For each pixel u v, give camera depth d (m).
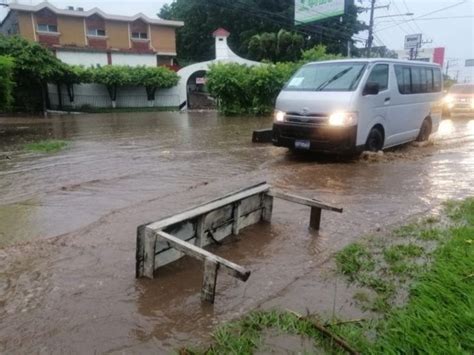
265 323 2.65
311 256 3.77
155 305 2.92
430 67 10.66
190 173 7.31
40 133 14.37
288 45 38.16
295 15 37.72
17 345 2.46
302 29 40.25
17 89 25.27
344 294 3.05
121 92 30.34
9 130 15.42
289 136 8.38
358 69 8.27
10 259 3.65
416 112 10.02
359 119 7.86
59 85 28.08
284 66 23.44
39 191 6.14
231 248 3.93
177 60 47.78
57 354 2.39
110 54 32.75
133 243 4.03
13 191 6.16
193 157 9.02
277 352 2.37
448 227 4.33
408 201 5.46
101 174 7.31
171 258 3.51
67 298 2.99
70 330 2.61
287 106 8.36
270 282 3.27
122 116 23.34
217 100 24.50
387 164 7.93
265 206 4.61
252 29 45.06
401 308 2.77
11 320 2.71
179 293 3.08
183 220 3.48
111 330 2.62
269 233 4.33
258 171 7.39
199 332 2.61
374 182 6.51
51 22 32.06
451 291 2.87
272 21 43.59
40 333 2.58
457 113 19.16
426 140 10.95
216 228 3.97
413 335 2.38
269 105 23.53
